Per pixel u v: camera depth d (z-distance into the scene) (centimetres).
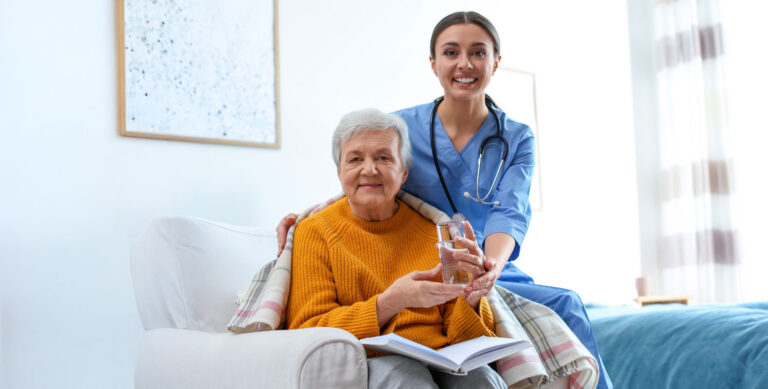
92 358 202
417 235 152
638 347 193
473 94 170
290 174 256
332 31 274
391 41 296
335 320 128
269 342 117
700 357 177
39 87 197
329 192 269
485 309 138
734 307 212
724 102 391
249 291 144
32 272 192
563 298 160
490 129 179
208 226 166
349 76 279
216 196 234
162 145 222
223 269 162
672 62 411
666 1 415
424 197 177
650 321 198
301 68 263
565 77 382
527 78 359
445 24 171
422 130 180
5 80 191
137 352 211
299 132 261
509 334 137
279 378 109
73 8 206
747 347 169
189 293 156
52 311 195
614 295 393
